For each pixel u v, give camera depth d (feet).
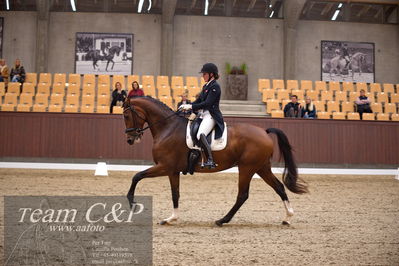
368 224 20.08
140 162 42.01
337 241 16.39
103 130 41.78
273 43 73.20
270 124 42.19
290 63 71.46
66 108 49.90
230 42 72.49
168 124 20.62
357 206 25.70
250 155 19.94
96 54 70.23
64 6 70.28
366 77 73.82
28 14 70.03
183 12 72.08
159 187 32.76
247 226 19.33
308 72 72.95
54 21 69.97
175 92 58.54
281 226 19.44
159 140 20.25
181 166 20.13
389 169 43.29
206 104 19.72
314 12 73.72
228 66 69.67
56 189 29.66
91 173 40.96
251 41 72.84
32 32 70.03
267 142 20.22
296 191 20.39
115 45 70.59
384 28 74.74
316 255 14.19
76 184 32.68
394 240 16.66
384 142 43.96
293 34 71.41
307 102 47.26
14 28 69.92
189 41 71.97
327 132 43.09
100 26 70.54
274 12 73.82
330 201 27.63
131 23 71.05
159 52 71.15
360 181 40.09
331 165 43.06
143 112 20.77
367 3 74.33
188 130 20.07
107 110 49.55
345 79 73.51
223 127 20.10
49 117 41.45
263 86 64.64
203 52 72.08
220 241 16.03
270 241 16.22
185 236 16.76
